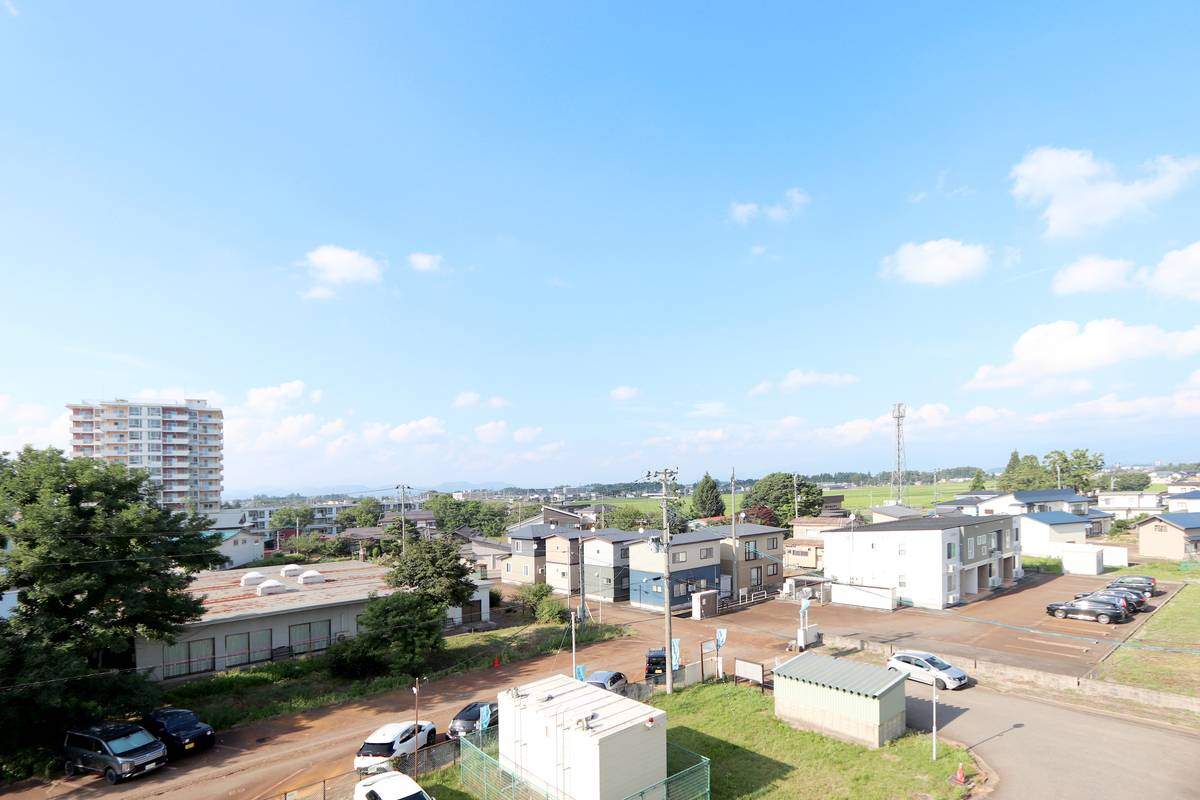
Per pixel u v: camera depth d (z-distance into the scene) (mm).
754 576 53562
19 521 24672
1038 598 46219
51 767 21938
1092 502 95750
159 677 31406
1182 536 62344
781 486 96000
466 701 28906
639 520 91812
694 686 29156
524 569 62656
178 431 131250
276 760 22750
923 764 20281
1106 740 21594
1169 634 34719
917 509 83812
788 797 18656
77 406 124500
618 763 17703
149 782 21156
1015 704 25516
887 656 32594
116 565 25578
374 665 33344
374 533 99062
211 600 37531
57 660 22156
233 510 116438
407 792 17531
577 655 36062
